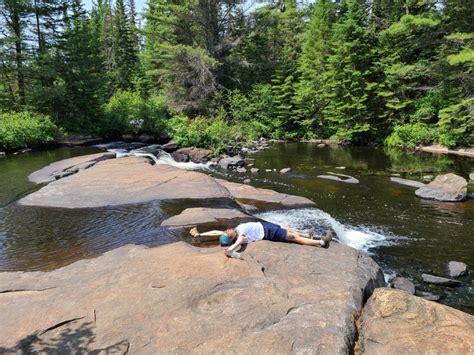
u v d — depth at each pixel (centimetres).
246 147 2250
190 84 3017
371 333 365
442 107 2061
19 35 2238
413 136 2109
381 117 2325
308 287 448
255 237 573
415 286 634
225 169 1650
